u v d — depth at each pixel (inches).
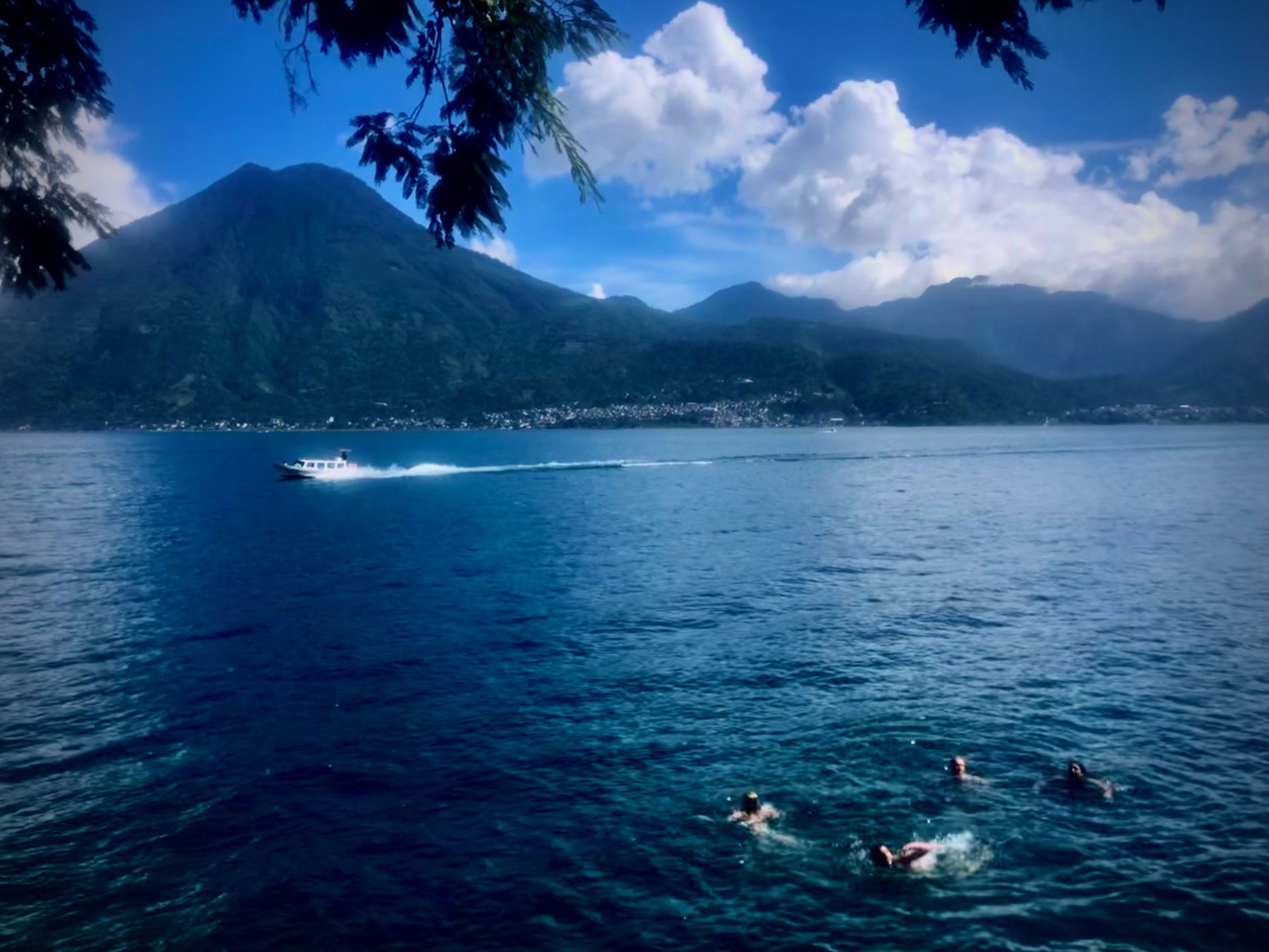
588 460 7263.8
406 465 6599.4
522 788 842.8
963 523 2955.2
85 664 1273.4
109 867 705.6
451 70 256.7
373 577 1983.3
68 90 242.7
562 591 1795.0
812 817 776.9
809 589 1800.0
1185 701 1065.5
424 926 627.5
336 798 826.2
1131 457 7258.9
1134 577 1936.5
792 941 606.5
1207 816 769.6
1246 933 603.8
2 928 622.2
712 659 1273.4
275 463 7111.2
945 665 1231.5
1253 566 2071.9
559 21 251.8
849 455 7751.0
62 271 256.8
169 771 890.1
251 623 1526.8
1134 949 590.6
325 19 239.9
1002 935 608.1
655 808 799.7
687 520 3070.9
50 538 2684.5
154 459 7746.1
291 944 607.8
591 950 599.2
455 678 1194.6
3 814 792.3
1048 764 879.1
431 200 263.3
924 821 765.9
